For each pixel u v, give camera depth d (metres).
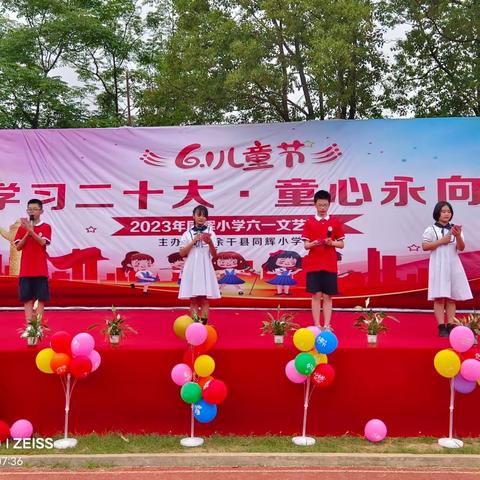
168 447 3.86
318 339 3.84
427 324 5.94
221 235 6.81
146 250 6.88
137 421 4.10
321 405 4.09
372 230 6.68
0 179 7.00
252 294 6.74
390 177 6.71
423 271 6.62
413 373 4.08
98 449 3.82
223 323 6.02
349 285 6.66
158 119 10.30
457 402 4.06
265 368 4.11
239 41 8.04
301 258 6.72
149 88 10.45
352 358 4.09
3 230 6.95
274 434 4.09
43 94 11.78
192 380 3.91
